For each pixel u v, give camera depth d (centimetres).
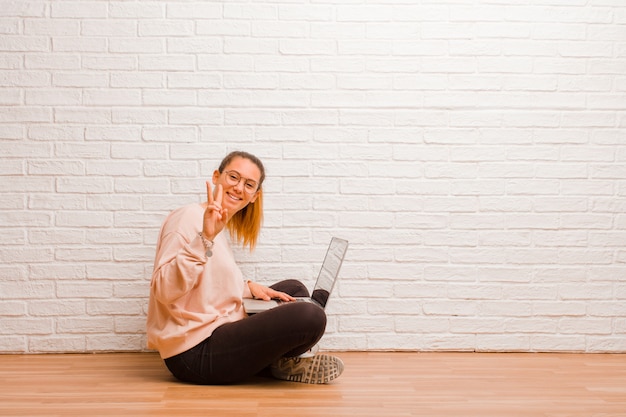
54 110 304
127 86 305
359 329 312
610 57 316
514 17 316
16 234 302
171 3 307
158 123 306
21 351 301
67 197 304
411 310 313
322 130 311
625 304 317
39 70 303
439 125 314
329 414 210
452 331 314
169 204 307
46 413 207
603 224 317
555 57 317
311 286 310
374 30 312
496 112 315
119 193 305
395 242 313
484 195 315
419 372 272
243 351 237
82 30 304
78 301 304
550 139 317
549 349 315
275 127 310
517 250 316
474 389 245
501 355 308
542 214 316
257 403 221
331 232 311
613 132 317
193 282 230
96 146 305
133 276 306
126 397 227
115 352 305
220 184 249
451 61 314
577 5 317
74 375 261
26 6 303
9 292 302
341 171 312
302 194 311
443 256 314
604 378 265
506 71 316
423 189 314
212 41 308
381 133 313
